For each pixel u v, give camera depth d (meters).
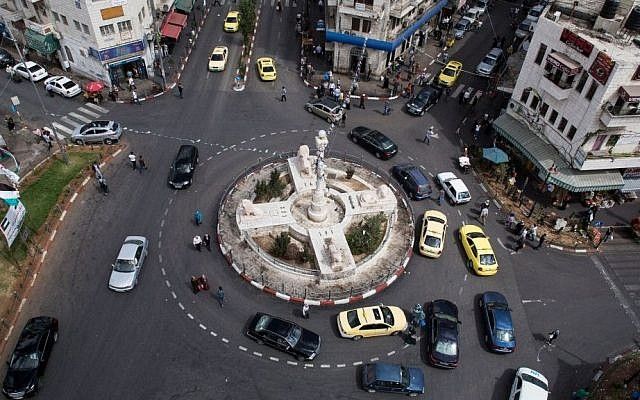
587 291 37.72
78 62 55.25
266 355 32.16
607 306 36.78
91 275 35.88
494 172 47.06
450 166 48.12
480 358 32.97
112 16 50.12
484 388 31.39
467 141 51.09
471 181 46.62
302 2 75.69
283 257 37.56
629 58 36.12
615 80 35.66
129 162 45.66
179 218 40.75
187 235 39.41
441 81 58.12
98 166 43.91
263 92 56.03
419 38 65.31
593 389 31.61
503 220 42.97
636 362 33.28
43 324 31.16
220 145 48.38
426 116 54.31
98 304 34.09
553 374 32.31
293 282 36.19
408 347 33.22
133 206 41.44
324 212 40.19
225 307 34.56
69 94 52.44
